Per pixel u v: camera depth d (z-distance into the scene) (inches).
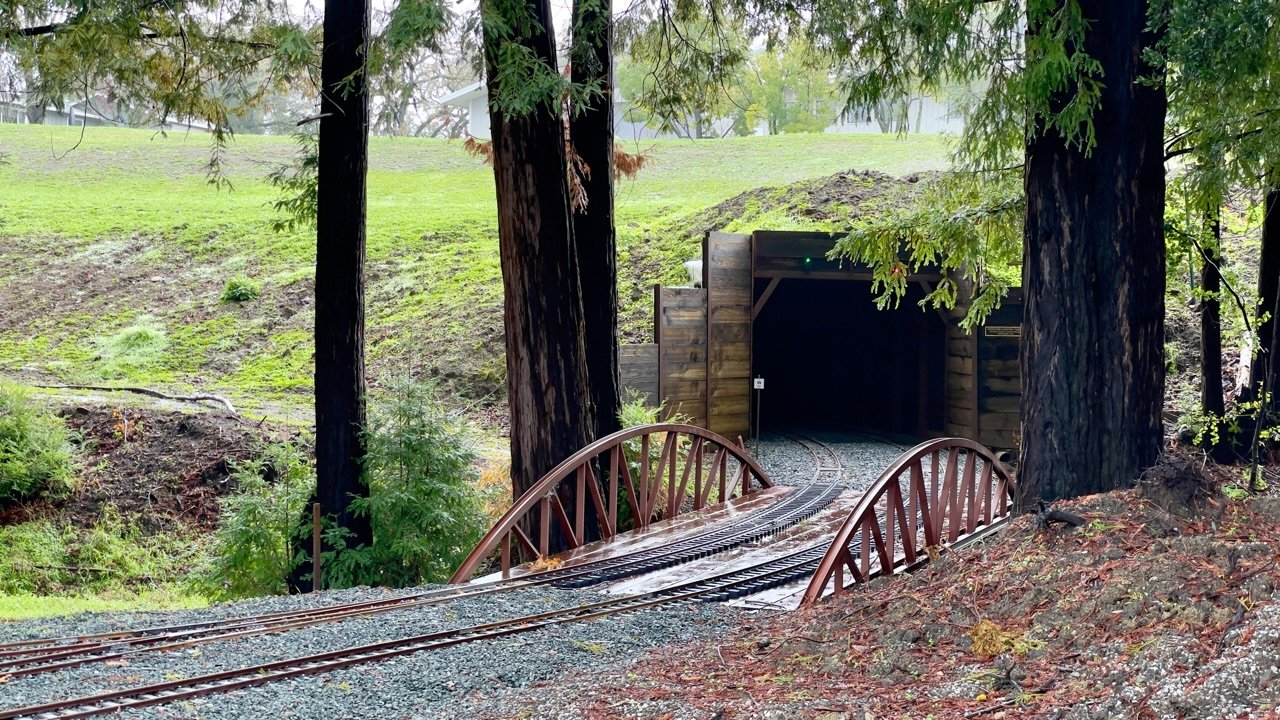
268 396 1152.8
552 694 307.6
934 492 502.6
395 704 318.0
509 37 559.2
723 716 262.2
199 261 1581.0
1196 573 286.7
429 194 1955.0
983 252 633.0
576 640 389.1
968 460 541.6
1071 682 253.3
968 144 558.6
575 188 704.4
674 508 706.8
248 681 329.4
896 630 321.1
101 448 934.4
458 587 500.4
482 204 1825.8
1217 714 210.1
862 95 470.0
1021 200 589.0
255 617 430.6
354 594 494.9
